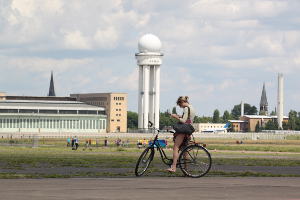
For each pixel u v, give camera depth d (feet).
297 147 631.15
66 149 457.27
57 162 184.44
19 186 86.79
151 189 84.33
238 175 115.85
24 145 573.33
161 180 98.78
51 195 76.38
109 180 97.81
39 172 130.11
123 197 75.31
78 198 73.87
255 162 205.05
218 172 123.03
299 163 197.98
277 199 74.49
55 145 603.67
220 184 92.27
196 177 108.78
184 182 95.09
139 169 110.83
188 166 109.09
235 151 468.34
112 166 162.50
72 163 178.91
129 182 94.22
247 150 510.99
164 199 73.82
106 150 437.58
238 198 75.46
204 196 77.10
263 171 141.38
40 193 78.38
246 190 84.07
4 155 263.08
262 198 75.46
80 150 431.84
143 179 100.73
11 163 176.76
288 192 81.92
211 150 496.64
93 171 135.23
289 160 237.04
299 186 90.27
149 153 111.55
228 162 202.80
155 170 128.06
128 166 163.63
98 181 95.71
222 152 419.33
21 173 123.65
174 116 109.81
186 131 108.68
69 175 110.93
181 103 110.11
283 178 107.14
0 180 97.25
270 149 538.06
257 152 435.94
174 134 109.81
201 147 109.09
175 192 81.10
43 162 184.03
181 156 108.99
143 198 74.49
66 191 80.94
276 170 148.46
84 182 93.61
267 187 88.28
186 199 74.08
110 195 77.15
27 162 182.91
